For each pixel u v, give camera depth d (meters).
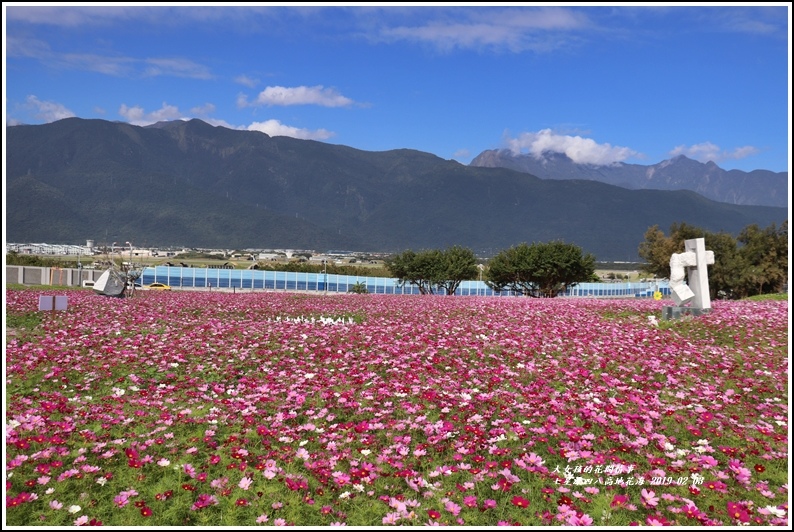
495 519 5.54
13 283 38.81
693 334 16.58
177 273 52.78
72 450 6.89
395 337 15.13
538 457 6.51
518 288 51.25
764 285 52.00
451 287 55.31
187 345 13.50
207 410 8.64
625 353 12.87
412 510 5.64
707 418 7.88
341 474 6.20
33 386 9.97
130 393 9.68
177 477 6.28
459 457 6.76
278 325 17.48
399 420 8.02
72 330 15.75
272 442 7.26
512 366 11.91
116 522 5.44
